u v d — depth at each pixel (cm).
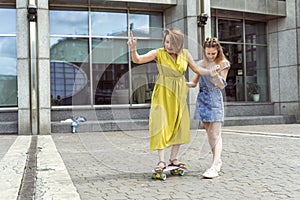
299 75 1350
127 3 1189
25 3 1025
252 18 1424
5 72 1162
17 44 1026
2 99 1158
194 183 391
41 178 418
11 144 771
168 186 380
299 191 352
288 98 1382
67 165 509
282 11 1383
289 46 1378
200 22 1145
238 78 1404
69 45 1205
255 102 1409
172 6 1211
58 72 1185
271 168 467
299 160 522
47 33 1045
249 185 378
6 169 472
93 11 1223
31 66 1025
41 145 743
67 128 1073
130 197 341
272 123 1312
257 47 1444
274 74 1427
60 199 330
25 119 1023
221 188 368
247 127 1168
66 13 1206
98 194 354
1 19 1162
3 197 336
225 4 1282
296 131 984
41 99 1034
